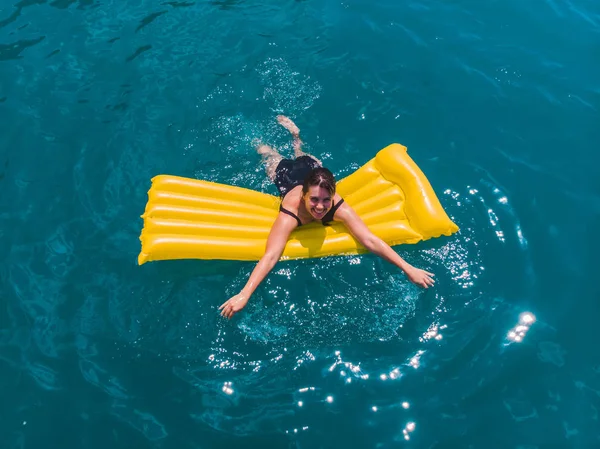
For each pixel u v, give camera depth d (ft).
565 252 14.30
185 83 18.75
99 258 14.46
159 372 12.44
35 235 14.94
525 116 17.72
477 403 11.82
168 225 14.11
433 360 12.48
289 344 12.78
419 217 14.12
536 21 20.81
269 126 17.53
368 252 14.15
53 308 13.52
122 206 15.56
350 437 11.43
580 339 12.72
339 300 13.43
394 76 18.98
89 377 12.35
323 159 16.71
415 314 13.23
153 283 13.88
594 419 11.52
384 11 21.35
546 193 15.58
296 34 20.36
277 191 15.96
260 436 11.47
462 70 19.13
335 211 13.94
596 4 21.48
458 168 16.29
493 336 12.83
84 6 21.63
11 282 13.99
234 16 21.06
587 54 19.58
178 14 21.20
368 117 17.81
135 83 18.81
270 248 13.44
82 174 16.31
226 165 16.52
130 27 20.76
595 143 16.89
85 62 19.56
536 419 11.55
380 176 15.20
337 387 12.13
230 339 12.89
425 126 17.51
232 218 14.44
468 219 15.05
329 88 18.62
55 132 17.40
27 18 21.22
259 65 19.25
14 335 13.05
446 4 21.63
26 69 19.35
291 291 13.57
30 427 11.62
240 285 13.78
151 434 11.50
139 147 16.94
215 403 11.96
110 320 13.29
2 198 15.76
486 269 14.03
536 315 13.15
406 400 11.91
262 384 12.23
